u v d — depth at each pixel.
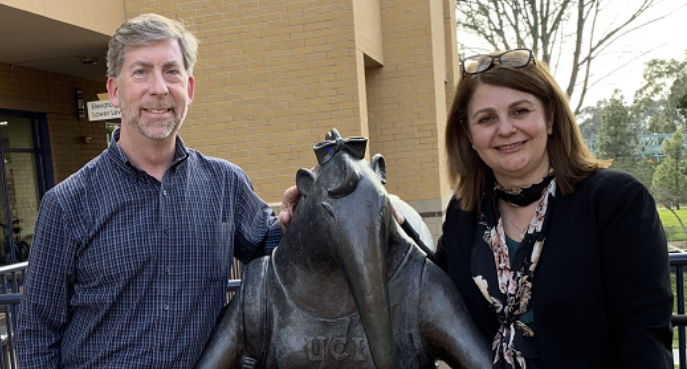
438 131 8.38
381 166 1.65
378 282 1.41
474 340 1.64
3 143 7.91
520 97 1.61
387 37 8.31
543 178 1.66
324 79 6.77
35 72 8.40
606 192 1.57
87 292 1.88
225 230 2.01
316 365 1.64
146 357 1.85
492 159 1.67
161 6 6.95
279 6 6.80
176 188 1.93
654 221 1.56
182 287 1.89
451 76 10.59
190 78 2.06
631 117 22.81
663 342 1.55
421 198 8.34
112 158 1.92
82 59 7.80
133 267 1.85
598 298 1.58
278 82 6.86
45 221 1.86
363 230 1.43
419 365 1.68
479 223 1.77
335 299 1.62
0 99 7.73
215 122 6.99
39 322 1.88
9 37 6.44
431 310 1.66
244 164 6.97
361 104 6.82
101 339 1.87
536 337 1.63
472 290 1.73
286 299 1.67
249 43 6.88
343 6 6.69
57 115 8.80
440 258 1.92
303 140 6.85
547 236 1.62
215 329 1.79
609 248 1.57
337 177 1.50
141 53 1.86
